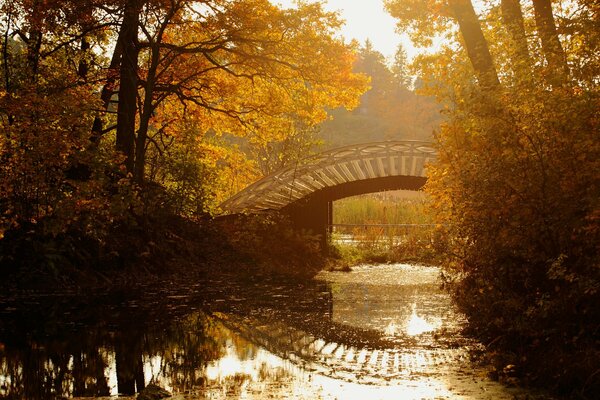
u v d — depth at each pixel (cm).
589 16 710
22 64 1642
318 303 1115
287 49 2080
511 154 705
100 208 1441
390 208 2930
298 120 2612
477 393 543
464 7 1014
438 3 1283
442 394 540
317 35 2042
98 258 1437
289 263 1831
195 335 816
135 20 1845
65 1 1703
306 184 2127
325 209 2116
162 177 2108
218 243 1861
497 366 629
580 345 590
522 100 706
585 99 649
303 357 687
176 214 1953
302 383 577
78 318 945
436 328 859
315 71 2108
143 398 525
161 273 1531
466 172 749
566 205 641
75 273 1354
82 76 1908
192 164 2044
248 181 3194
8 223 1258
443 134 864
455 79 891
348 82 2148
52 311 1009
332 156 2272
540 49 742
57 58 1914
